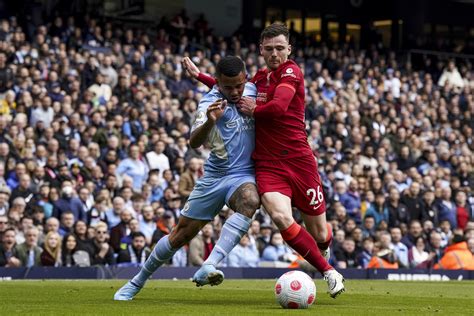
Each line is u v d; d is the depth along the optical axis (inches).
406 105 2137.1
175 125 1637.6
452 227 1681.8
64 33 1833.2
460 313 552.4
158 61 1830.7
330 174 1619.1
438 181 1710.1
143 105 1668.3
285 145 619.8
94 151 1419.8
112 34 1955.0
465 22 2979.8
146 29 2245.3
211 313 510.6
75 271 1163.3
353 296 761.6
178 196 1373.0
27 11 1930.4
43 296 683.4
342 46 2486.5
